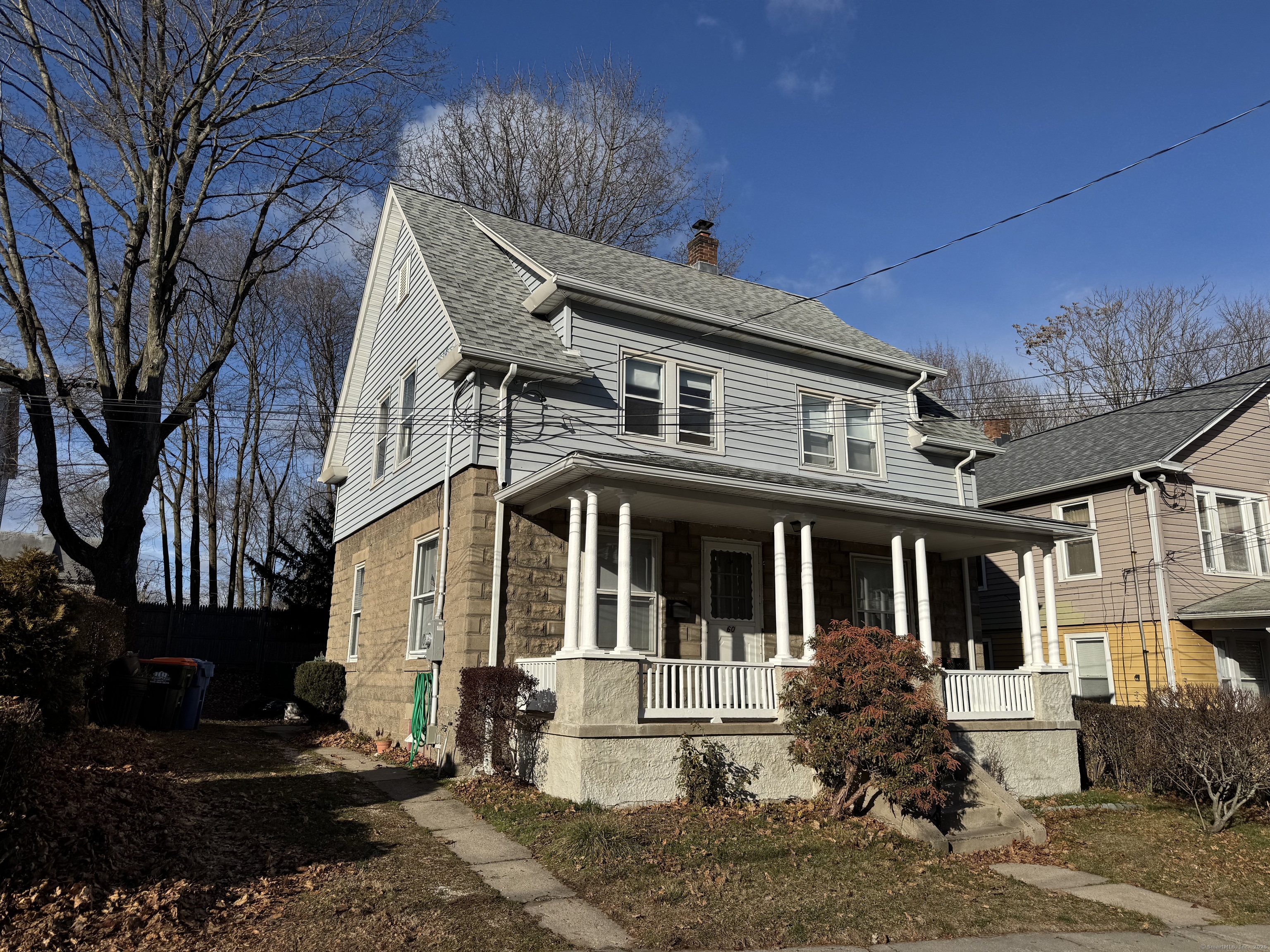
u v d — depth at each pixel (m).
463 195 30.06
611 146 30.83
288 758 13.07
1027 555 14.67
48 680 7.88
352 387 19.89
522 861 8.18
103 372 17.59
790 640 14.52
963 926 7.20
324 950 5.86
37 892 5.96
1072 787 13.45
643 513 12.91
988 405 41.09
